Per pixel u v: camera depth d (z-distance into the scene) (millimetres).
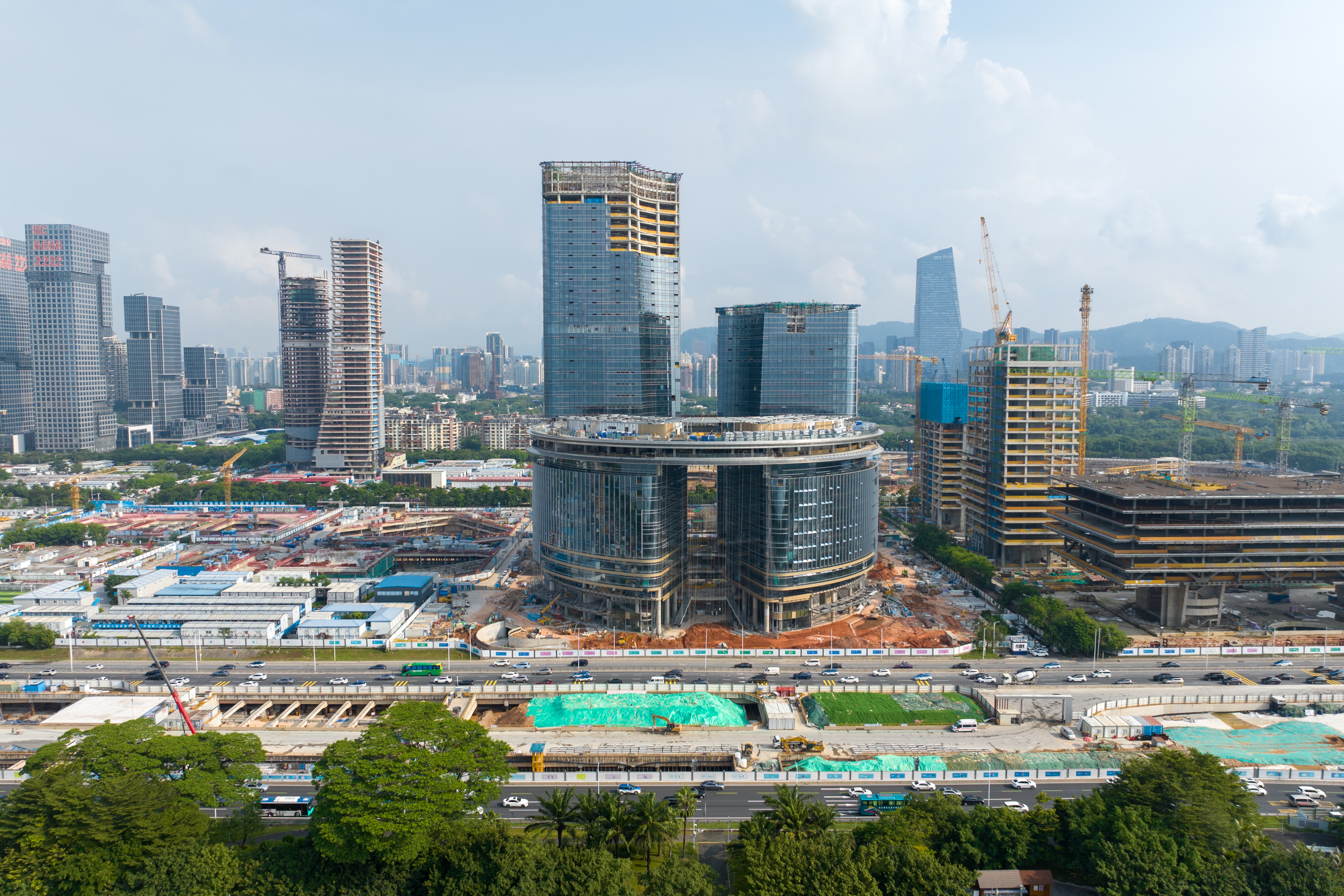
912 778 194500
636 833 147750
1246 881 137750
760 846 146750
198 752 161875
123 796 145125
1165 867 137125
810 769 199125
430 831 145125
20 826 141000
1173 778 157875
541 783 195625
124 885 139375
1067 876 151750
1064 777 194250
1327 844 163625
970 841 151000
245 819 162125
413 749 155375
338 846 141000
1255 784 187625
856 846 151750
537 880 138625
